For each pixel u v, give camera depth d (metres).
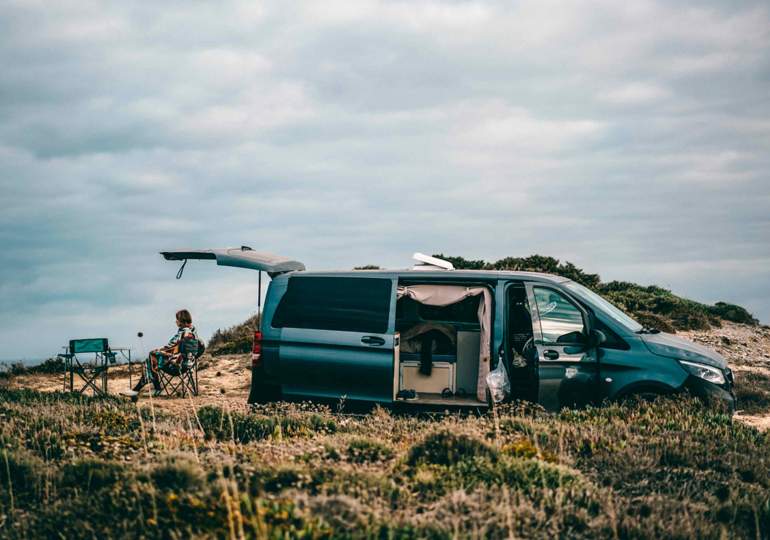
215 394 13.62
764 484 6.13
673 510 5.12
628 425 7.55
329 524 4.35
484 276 9.45
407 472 5.83
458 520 4.57
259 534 4.08
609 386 8.78
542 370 8.84
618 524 4.83
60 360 18.34
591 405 8.84
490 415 8.56
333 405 9.24
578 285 9.78
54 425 7.51
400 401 9.22
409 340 9.98
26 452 6.18
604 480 5.96
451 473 5.66
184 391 13.27
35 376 17.19
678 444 6.93
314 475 5.43
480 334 9.67
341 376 9.21
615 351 8.86
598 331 8.87
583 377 8.83
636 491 5.66
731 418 8.28
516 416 8.27
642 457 6.44
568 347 8.93
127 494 4.94
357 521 4.41
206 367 17.56
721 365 8.92
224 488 4.82
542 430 7.35
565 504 5.16
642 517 5.04
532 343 9.23
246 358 18.44
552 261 26.06
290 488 5.12
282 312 9.62
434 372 9.80
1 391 11.40
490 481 5.49
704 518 5.14
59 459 6.33
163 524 4.42
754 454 6.77
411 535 4.37
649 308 26.27
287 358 9.39
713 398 8.62
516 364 9.48
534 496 5.25
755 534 5.04
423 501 5.19
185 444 6.96
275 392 9.49
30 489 5.52
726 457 6.62
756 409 12.09
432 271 9.54
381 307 9.36
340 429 8.16
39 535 4.58
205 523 4.35
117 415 8.46
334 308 9.48
